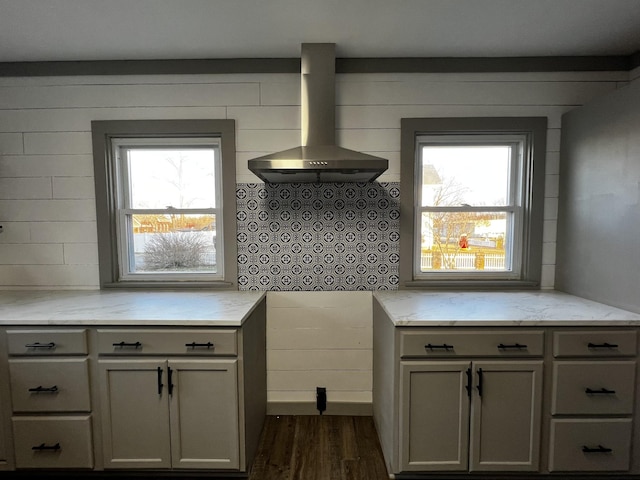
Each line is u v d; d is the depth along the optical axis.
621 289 1.75
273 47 2.04
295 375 2.28
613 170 1.78
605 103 1.82
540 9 1.67
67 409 1.67
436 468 1.63
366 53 2.12
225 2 1.59
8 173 2.26
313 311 2.26
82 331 1.64
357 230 2.24
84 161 2.25
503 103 2.20
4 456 1.69
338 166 1.67
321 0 1.58
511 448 1.63
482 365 1.59
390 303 1.89
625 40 1.98
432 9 1.66
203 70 2.19
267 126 2.22
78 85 2.22
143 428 1.67
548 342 1.60
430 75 2.20
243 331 1.66
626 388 1.61
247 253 2.26
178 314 1.71
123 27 1.81
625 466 1.63
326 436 2.07
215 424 1.67
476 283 2.24
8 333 1.65
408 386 1.61
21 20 1.73
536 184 2.21
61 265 2.30
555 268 2.26
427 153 2.32
